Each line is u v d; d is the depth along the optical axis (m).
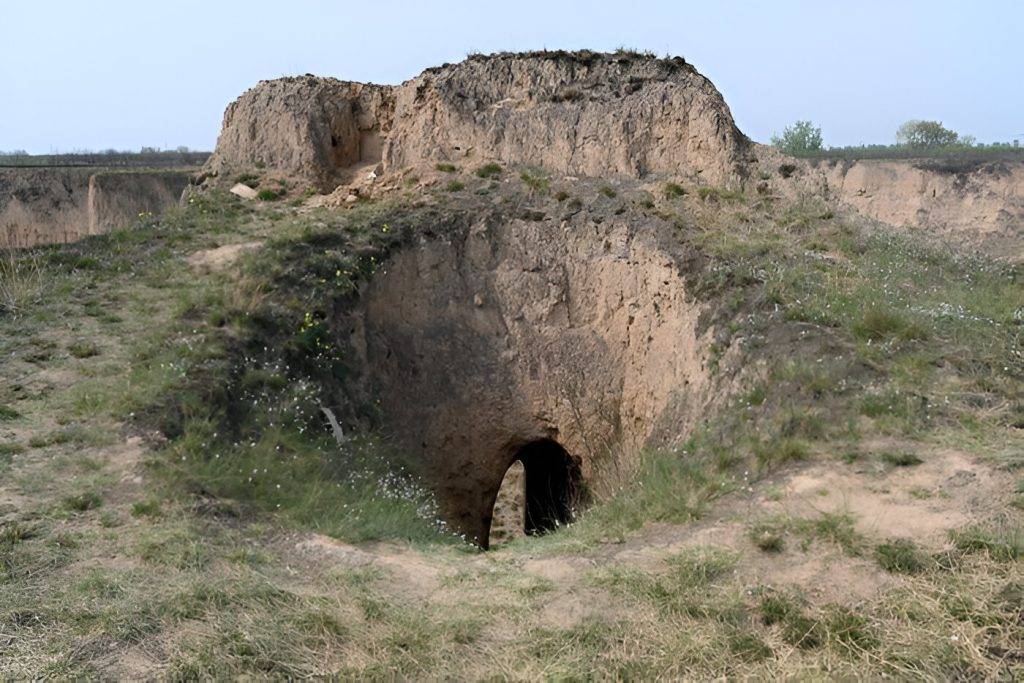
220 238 14.56
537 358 13.31
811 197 14.58
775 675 5.62
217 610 6.33
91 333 11.31
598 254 13.38
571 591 6.78
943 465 7.81
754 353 10.14
